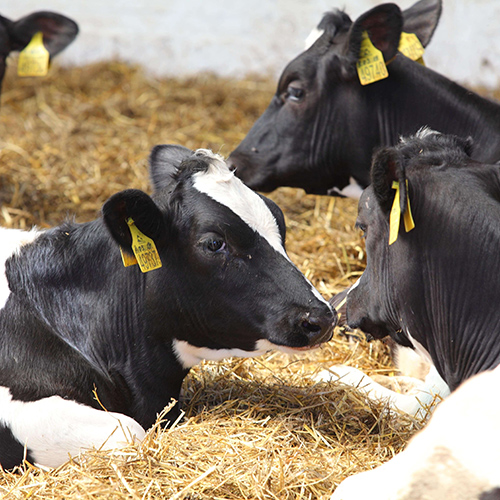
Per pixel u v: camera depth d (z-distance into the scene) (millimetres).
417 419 6312
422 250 5316
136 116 15078
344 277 8984
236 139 14023
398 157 4953
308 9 17078
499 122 8070
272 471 5191
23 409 5488
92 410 5578
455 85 8227
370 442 5906
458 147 5574
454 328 5285
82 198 11547
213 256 5598
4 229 6316
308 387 6523
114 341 5895
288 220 10828
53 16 10914
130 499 4840
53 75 16703
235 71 17469
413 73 8195
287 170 8711
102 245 5957
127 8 17719
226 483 5066
